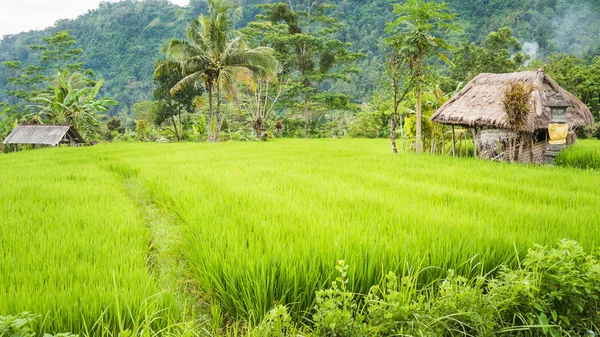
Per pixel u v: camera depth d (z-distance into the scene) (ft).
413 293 9.82
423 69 47.26
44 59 174.29
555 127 34.68
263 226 13.99
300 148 61.31
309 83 141.38
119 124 165.78
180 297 10.98
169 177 27.96
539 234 13.04
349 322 8.27
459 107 44.83
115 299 8.70
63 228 15.25
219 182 24.76
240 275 10.52
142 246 14.26
